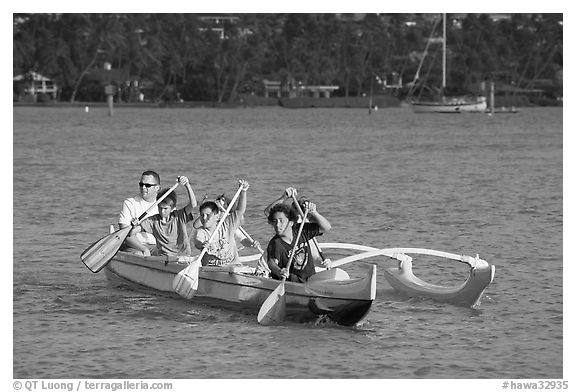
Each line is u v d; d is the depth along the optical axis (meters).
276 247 23.31
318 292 22.59
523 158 73.75
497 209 42.25
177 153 78.94
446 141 99.31
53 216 39.69
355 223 38.09
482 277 24.30
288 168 63.94
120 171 60.91
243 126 137.75
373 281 21.91
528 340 21.77
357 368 19.98
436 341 21.73
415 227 37.12
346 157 74.56
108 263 27.66
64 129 124.88
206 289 24.92
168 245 26.42
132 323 23.27
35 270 29.09
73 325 23.02
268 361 20.41
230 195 48.81
